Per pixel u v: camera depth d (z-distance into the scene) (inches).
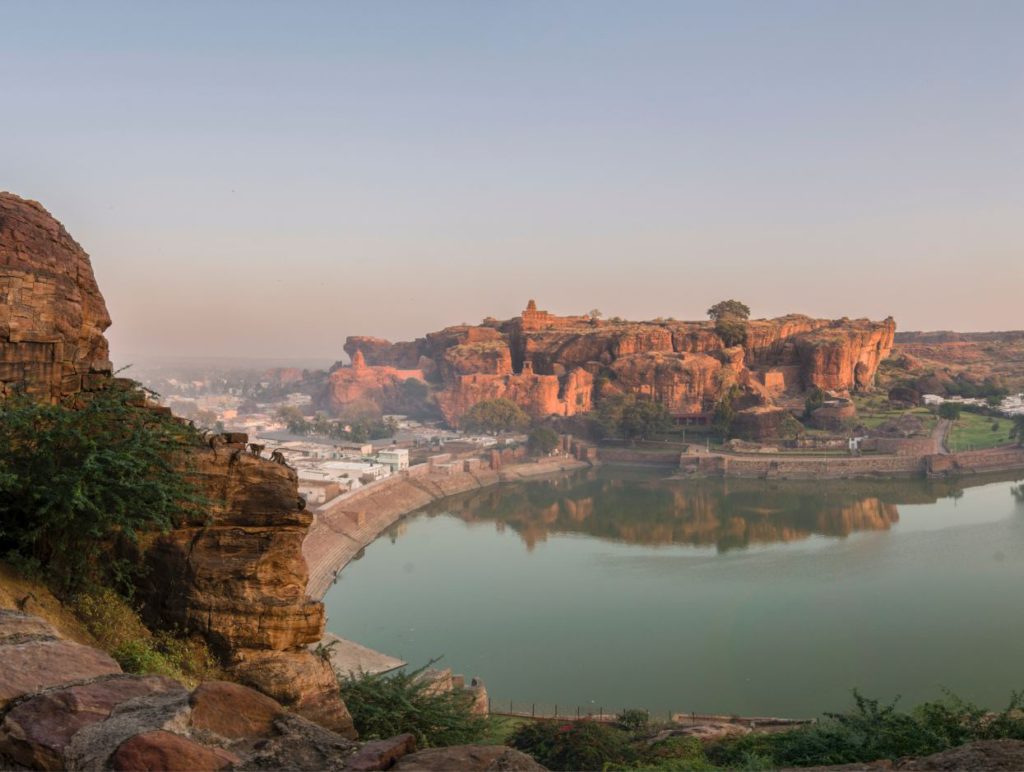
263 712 248.5
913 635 3110.2
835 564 4271.7
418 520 5871.1
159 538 650.8
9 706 226.1
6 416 596.4
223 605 628.4
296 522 677.3
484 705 1834.4
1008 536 4859.7
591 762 1408.7
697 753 1326.3
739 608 3521.2
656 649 3029.0
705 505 6348.4
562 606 3602.4
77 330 769.6
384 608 3597.4
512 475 7824.8
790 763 850.1
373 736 807.1
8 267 677.3
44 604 560.4
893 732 813.2
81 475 584.1
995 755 277.1
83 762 198.2
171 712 226.4
